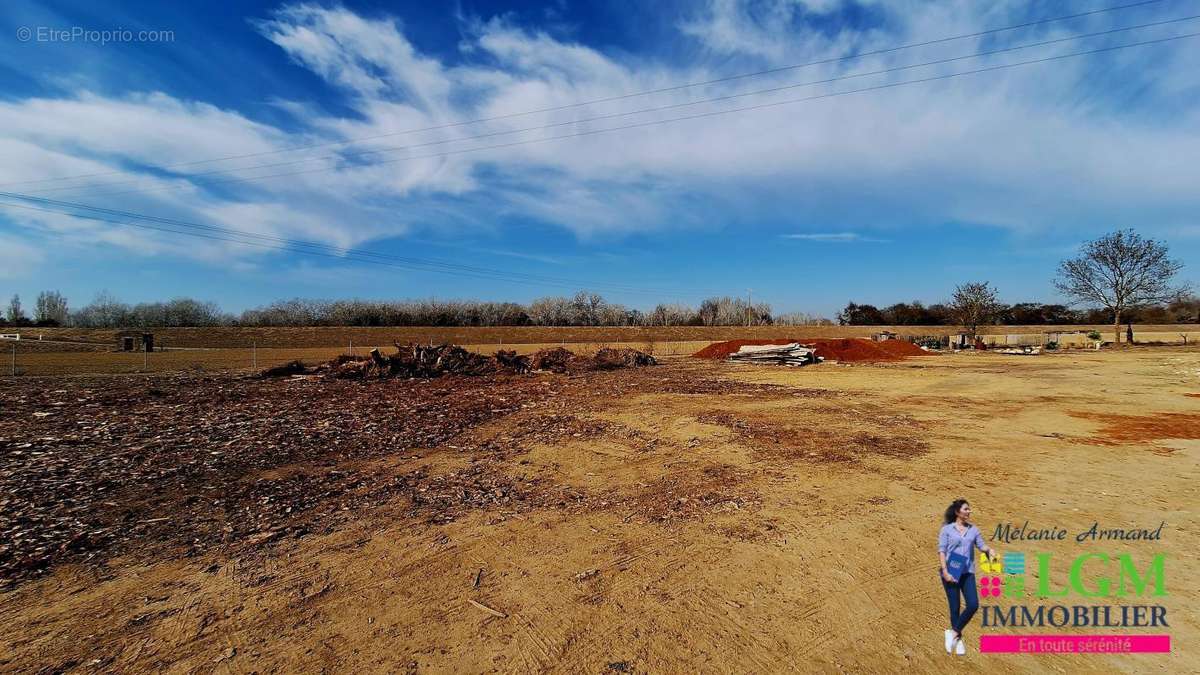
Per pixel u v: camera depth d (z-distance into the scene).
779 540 5.39
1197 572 4.70
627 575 4.66
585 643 3.66
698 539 5.41
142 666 3.38
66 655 3.48
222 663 3.42
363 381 18.86
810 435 10.11
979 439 9.80
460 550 5.14
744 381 19.27
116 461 7.88
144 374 20.66
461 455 8.71
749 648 3.62
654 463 8.25
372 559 4.94
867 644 3.68
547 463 8.26
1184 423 11.13
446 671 3.36
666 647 3.62
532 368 22.69
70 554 4.92
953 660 3.51
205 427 10.38
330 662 3.44
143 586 4.39
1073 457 8.50
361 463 8.16
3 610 4.00
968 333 46.59
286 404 13.40
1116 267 42.09
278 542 5.29
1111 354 34.25
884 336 46.41
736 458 8.52
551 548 5.20
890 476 7.55
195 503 6.31
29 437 9.23
